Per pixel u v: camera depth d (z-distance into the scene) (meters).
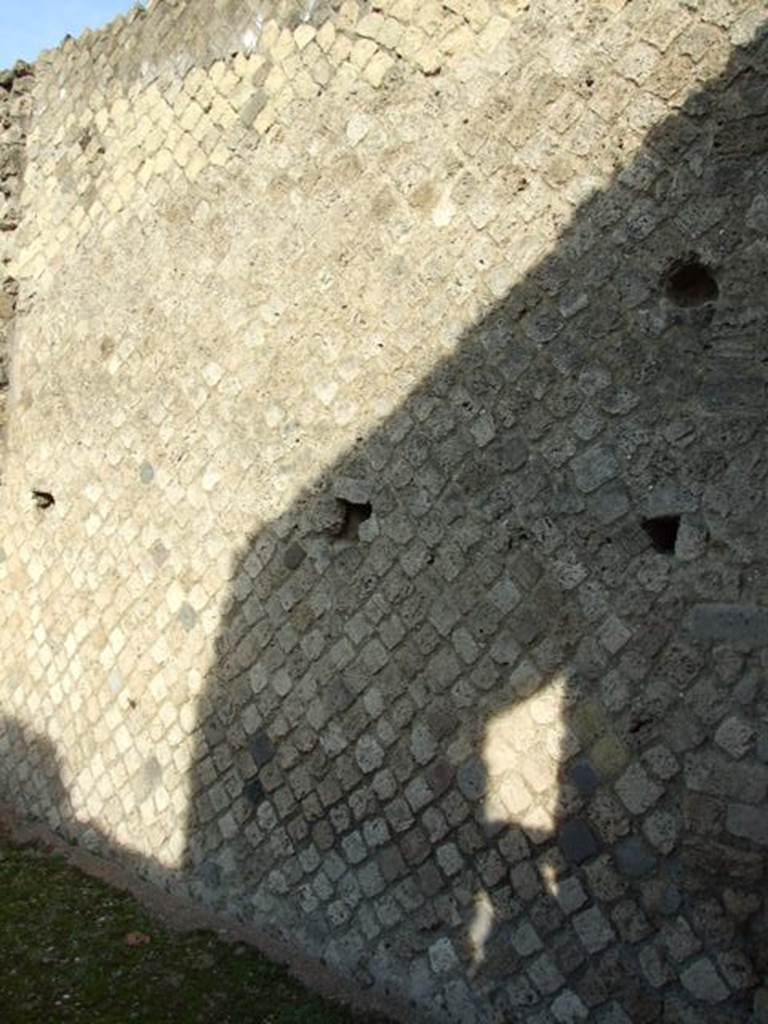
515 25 4.98
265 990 5.27
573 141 4.79
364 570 5.54
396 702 5.34
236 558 6.21
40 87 8.00
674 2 4.47
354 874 5.45
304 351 5.91
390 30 5.48
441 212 5.27
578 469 4.74
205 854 6.21
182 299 6.66
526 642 4.86
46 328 7.81
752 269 4.28
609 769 4.54
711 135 4.38
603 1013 4.50
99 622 7.11
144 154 6.98
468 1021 4.91
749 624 4.19
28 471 7.88
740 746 4.17
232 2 6.37
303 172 5.93
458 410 5.17
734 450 4.29
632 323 4.60
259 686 6.01
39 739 7.51
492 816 4.92
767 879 4.07
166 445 6.71
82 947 5.65
